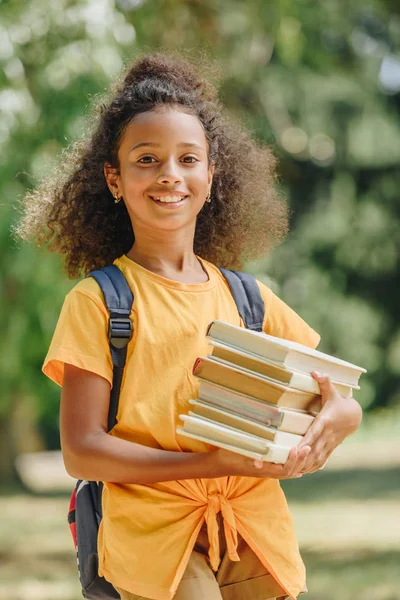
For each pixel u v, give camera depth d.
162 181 3.93
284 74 20.83
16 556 13.15
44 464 30.97
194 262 4.15
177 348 3.84
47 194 4.57
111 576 3.80
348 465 23.95
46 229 4.61
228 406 3.65
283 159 23.09
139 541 3.76
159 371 3.81
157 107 4.03
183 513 3.79
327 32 14.22
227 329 3.68
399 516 15.14
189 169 4.00
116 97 4.21
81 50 9.75
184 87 4.19
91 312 3.85
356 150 25.00
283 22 12.03
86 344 3.80
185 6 11.34
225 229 4.68
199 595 3.73
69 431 3.77
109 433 3.81
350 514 15.72
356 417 3.82
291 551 3.94
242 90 13.72
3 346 12.61
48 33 9.77
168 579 3.71
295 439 3.66
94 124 4.43
